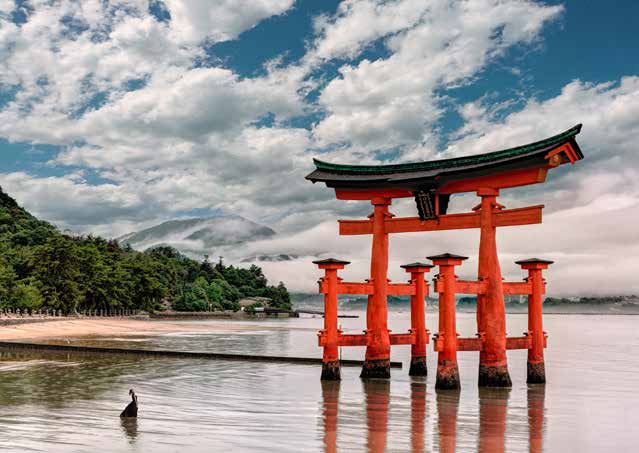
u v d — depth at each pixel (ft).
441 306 112.68
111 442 69.62
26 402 96.48
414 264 131.85
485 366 115.44
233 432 75.97
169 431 75.77
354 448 69.10
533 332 125.08
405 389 114.83
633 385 131.34
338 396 106.42
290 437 73.92
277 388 115.85
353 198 127.44
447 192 118.62
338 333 123.95
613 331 530.68
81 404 94.94
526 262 124.06
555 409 97.71
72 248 477.77
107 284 529.86
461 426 82.64
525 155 105.40
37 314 433.07
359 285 125.08
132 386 116.88
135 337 303.27
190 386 118.01
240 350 224.74
